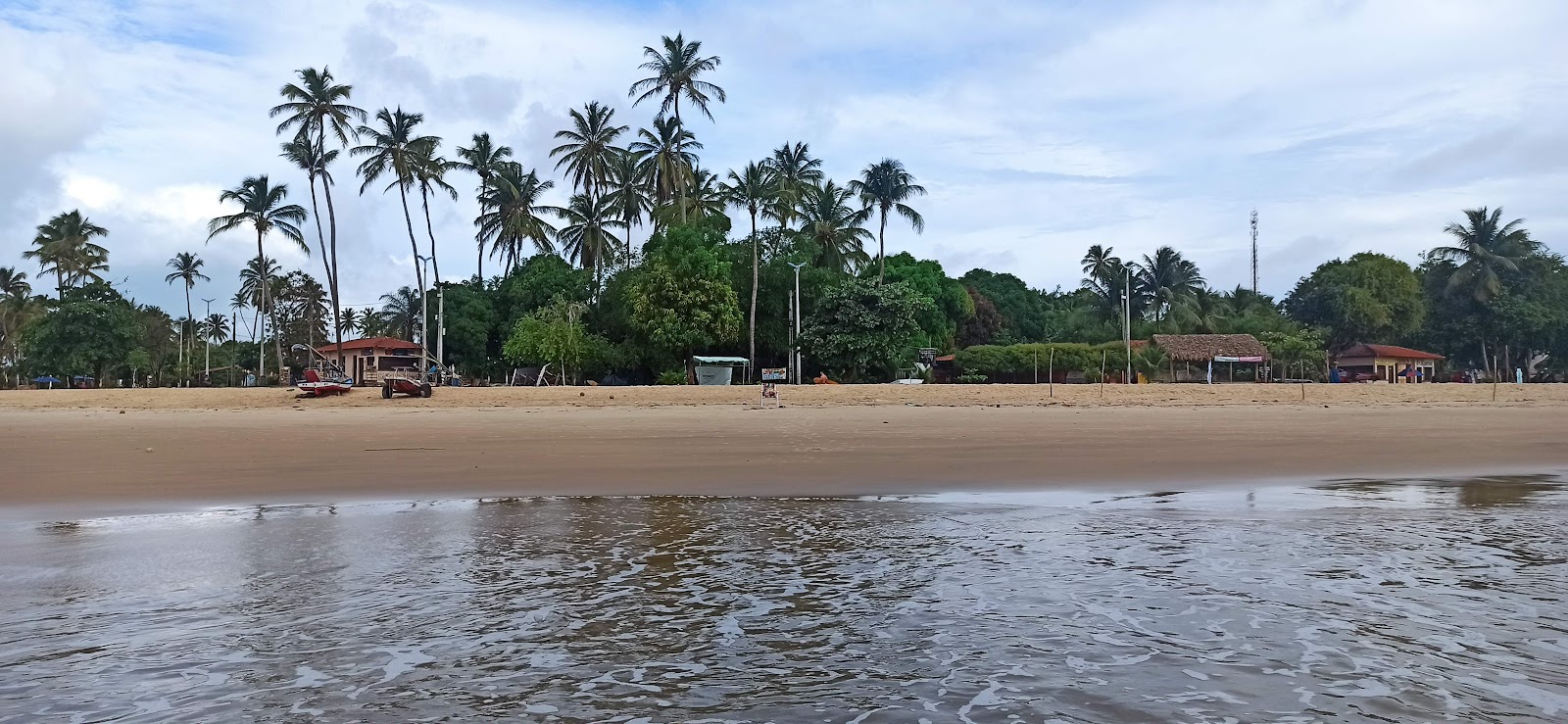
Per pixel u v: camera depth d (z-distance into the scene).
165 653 5.03
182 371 72.50
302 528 8.89
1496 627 5.35
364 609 5.88
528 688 4.51
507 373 62.41
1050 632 5.34
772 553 7.62
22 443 18.31
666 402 33.97
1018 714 4.12
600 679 4.63
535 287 61.28
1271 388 36.09
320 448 17.12
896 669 4.74
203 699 4.38
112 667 4.82
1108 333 71.50
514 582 6.60
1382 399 34.62
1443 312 75.06
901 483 12.23
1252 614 5.65
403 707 4.27
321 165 54.00
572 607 5.91
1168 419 24.45
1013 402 33.88
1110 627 5.41
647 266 52.12
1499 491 11.29
